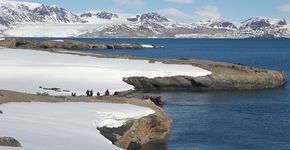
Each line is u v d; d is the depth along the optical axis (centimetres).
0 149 2103
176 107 6341
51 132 2777
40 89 6581
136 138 3769
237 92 8094
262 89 8538
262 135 4556
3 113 3189
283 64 14712
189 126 4956
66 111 3591
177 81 8156
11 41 17588
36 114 3328
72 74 7769
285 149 4012
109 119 3519
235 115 5712
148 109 4097
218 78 8362
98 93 6362
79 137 2773
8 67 7894
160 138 4134
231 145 4144
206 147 4047
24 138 2473
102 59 9738
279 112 5962
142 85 8012
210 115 5691
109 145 2675
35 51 10956
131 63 9219
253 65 14288
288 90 8425
